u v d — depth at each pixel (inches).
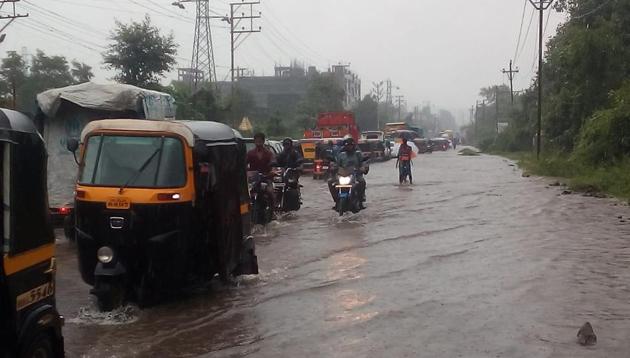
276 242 482.3
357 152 636.1
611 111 1068.5
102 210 292.4
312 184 1048.2
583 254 415.2
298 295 323.3
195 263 316.2
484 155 2669.8
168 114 572.4
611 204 701.3
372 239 490.0
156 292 304.0
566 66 1379.2
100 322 280.1
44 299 188.5
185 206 296.4
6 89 1535.4
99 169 303.9
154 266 293.0
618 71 1320.1
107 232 291.6
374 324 271.7
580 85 1352.1
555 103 1465.3
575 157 1147.9
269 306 304.3
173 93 1357.0
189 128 311.3
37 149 186.1
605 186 858.1
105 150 308.7
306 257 422.0
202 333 264.8
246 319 283.9
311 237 503.8
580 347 239.0
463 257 413.1
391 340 250.5
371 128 3892.7
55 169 487.2
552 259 399.5
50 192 483.8
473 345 242.8
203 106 1429.6
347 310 294.0
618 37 1350.9
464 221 582.6
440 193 854.5
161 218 291.1
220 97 1847.9
